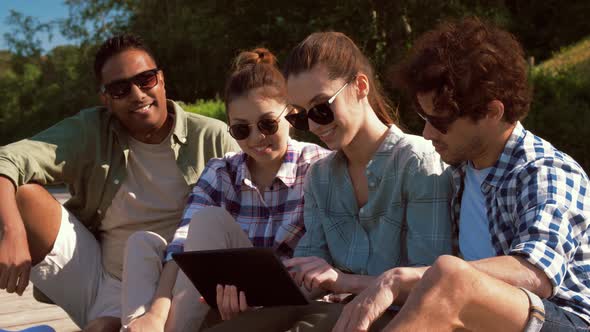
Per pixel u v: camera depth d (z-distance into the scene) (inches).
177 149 125.5
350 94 95.5
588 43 846.5
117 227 124.6
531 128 437.7
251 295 87.4
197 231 96.3
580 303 73.8
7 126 1366.9
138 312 96.2
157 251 101.3
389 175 96.0
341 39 98.0
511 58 80.7
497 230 81.3
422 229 92.1
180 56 1122.7
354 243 98.6
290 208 111.4
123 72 119.9
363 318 71.2
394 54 508.4
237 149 130.6
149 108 121.3
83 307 122.6
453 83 79.0
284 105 108.9
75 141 122.0
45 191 118.0
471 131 81.3
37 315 142.6
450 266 65.6
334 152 103.8
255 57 111.5
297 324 79.0
